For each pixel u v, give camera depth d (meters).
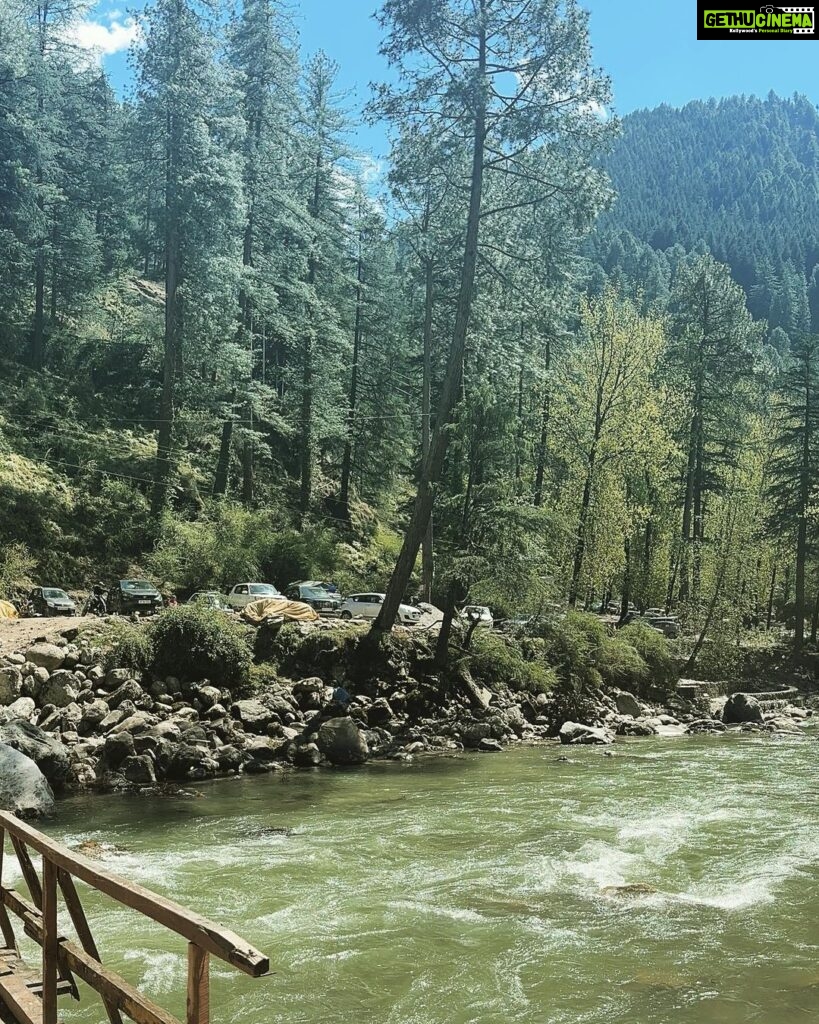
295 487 56.78
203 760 18.16
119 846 12.34
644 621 36.72
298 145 54.09
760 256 184.50
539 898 9.95
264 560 45.62
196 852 12.00
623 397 40.59
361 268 61.16
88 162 63.41
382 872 11.02
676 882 10.66
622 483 42.00
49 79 50.12
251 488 49.78
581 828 13.52
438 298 39.69
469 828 13.52
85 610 36.06
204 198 43.12
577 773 18.88
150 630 22.67
